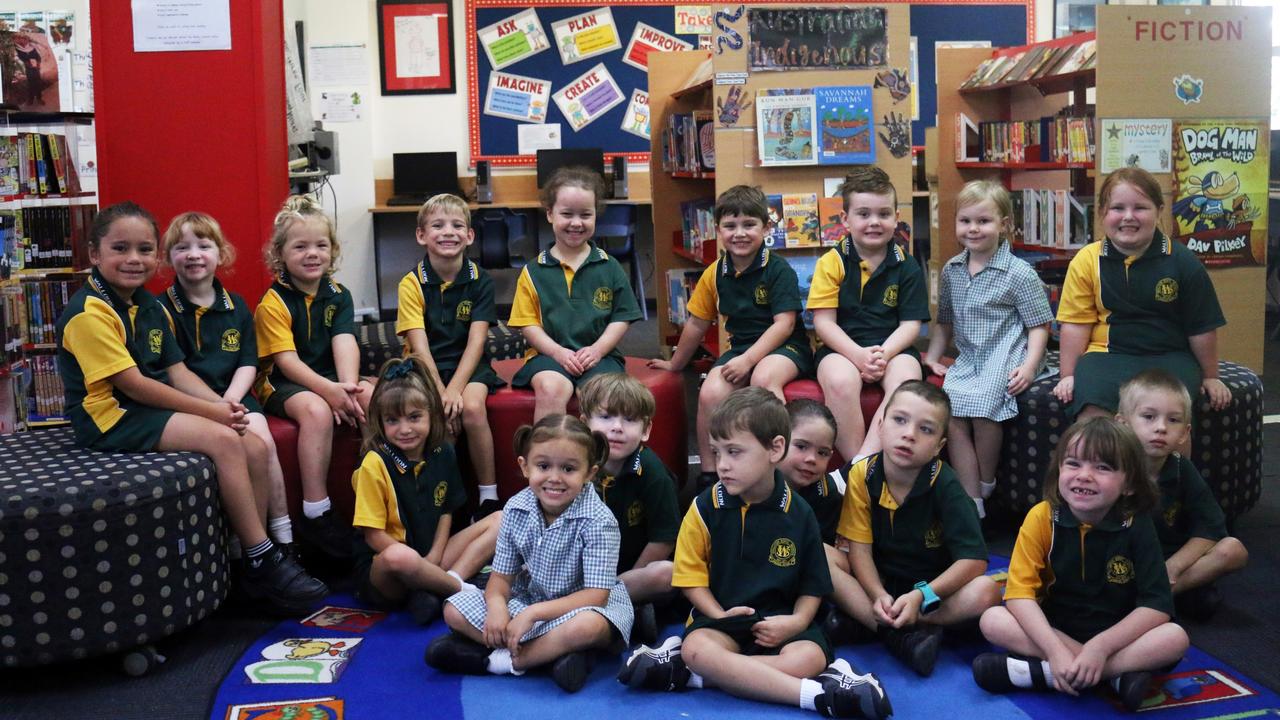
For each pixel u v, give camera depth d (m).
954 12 8.12
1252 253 4.79
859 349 3.26
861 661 2.47
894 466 2.54
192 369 2.93
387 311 8.38
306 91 7.11
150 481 2.41
